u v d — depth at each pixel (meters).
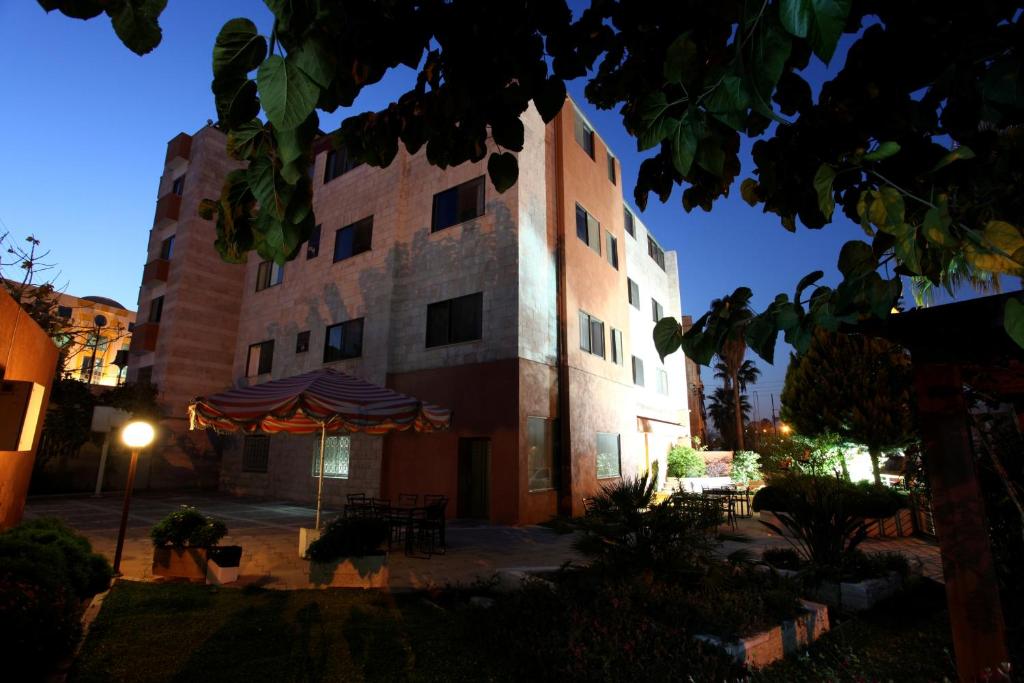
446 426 9.64
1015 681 3.24
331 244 19.47
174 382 22.22
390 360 16.41
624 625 4.55
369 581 7.00
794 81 1.83
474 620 5.34
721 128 1.58
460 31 1.89
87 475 20.66
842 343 12.74
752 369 49.22
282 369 20.11
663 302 28.06
